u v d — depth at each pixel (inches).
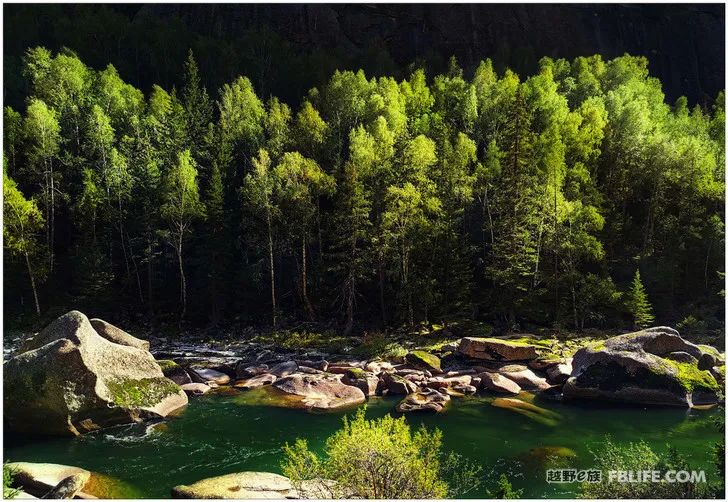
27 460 741.9
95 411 874.8
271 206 1843.0
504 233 1811.0
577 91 2955.2
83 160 2133.4
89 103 2432.3
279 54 3722.9
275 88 3395.7
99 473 692.1
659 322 1777.8
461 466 721.0
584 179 1988.2
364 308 1973.4
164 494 629.0
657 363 1061.8
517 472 698.2
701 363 1096.2
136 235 2111.2
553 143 2076.8
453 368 1315.2
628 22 4687.5
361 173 1958.7
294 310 1979.6
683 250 1894.7
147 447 803.4
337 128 2503.7
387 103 2593.5
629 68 3378.4
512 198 1822.1
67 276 2015.3
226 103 2635.3
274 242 1971.0
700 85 4525.1
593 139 2249.0
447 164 1995.6
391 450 452.4
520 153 1932.8
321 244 2021.4
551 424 916.6
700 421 929.5
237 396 1104.8
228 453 780.0
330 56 3850.9
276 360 1416.1
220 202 1909.4
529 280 1772.9
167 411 979.3
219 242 1891.0
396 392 1130.0
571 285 1699.1
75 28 3476.9
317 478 509.7
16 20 3459.6
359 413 483.5
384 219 1731.1
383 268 1878.7
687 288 1900.8
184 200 1894.7
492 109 2581.2
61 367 845.8
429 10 4517.7
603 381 1067.3
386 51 3976.4
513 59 4124.0
